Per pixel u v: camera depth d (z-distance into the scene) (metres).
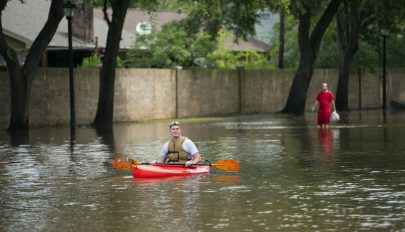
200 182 36.12
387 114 101.69
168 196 32.25
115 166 39.28
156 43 107.50
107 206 30.19
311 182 35.69
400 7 103.75
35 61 69.50
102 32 113.81
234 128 74.00
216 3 90.81
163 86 91.88
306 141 57.56
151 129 74.12
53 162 45.25
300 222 26.52
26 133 68.06
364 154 47.50
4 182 37.06
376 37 124.69
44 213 28.94
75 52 105.50
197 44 109.19
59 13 68.56
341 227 25.62
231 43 149.38
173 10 148.38
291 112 102.81
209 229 25.59
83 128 75.62
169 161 39.19
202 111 98.06
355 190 33.19
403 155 46.78
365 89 124.19
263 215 27.84
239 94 103.69
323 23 101.25
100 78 79.56
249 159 45.47
